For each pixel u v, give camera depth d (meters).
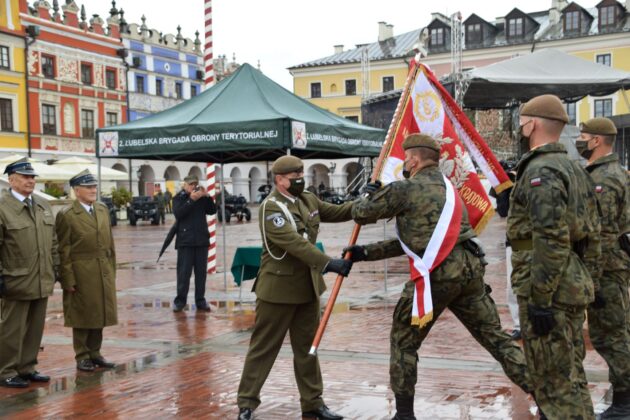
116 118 47.41
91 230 6.66
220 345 7.73
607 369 6.22
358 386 5.90
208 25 13.72
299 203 5.06
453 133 5.55
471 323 4.62
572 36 49.72
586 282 3.95
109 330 8.72
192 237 9.97
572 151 11.82
